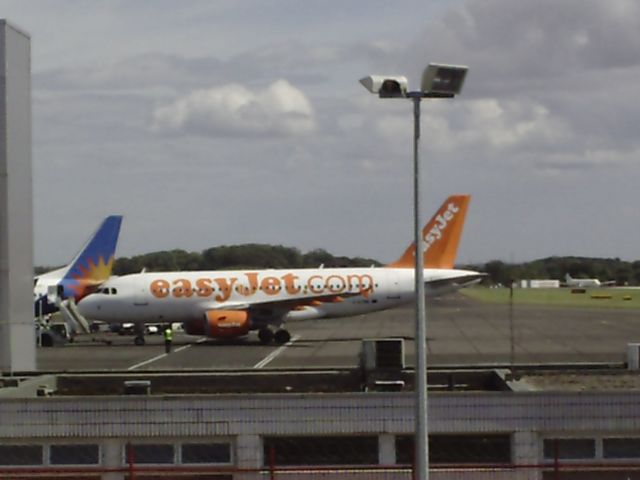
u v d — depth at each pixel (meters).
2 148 92.19
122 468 65.75
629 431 65.81
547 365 85.06
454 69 51.91
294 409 66.19
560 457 66.31
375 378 81.62
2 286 91.38
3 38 93.12
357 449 66.62
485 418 66.06
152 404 66.31
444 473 65.88
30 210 95.44
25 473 66.25
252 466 66.12
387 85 52.91
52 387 83.25
